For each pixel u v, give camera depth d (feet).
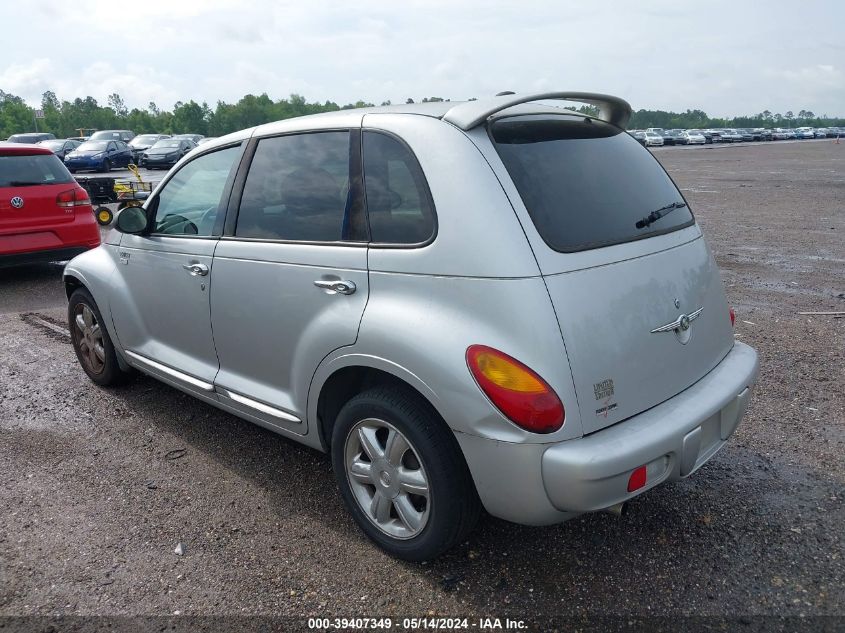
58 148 106.73
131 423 14.66
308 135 10.82
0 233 25.46
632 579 9.41
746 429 13.73
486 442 8.28
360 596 9.23
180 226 13.01
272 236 10.96
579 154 9.90
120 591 9.42
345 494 10.38
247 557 10.11
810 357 17.69
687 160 121.19
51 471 12.69
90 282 15.21
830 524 10.52
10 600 9.27
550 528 10.61
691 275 10.03
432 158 9.04
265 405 11.35
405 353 8.72
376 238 9.46
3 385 16.89
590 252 8.75
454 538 9.25
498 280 8.19
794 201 53.72
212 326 12.11
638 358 8.77
